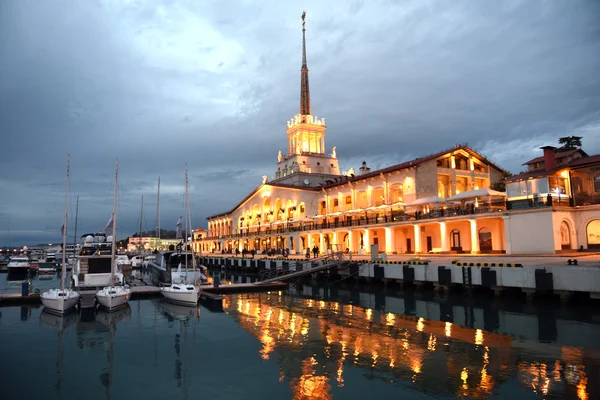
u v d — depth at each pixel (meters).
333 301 32.25
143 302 32.75
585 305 24.41
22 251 114.38
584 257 31.73
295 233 73.94
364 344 19.08
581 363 15.70
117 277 35.94
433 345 18.58
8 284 52.59
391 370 15.56
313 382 14.70
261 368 16.41
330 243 67.56
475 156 60.12
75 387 15.02
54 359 18.22
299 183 85.62
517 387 13.68
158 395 14.19
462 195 44.09
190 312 28.52
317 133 104.06
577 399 12.74
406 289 35.28
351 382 14.53
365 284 39.97
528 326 21.28
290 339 20.44
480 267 28.47
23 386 15.15
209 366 16.89
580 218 37.59
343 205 68.44
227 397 13.82
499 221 44.53
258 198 94.00
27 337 21.95
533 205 37.28
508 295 28.17
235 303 32.19
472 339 19.38
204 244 129.50
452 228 49.78
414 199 54.22
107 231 41.59
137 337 21.77
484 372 15.07
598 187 37.16
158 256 50.91
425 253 49.16
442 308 26.92
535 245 36.59
